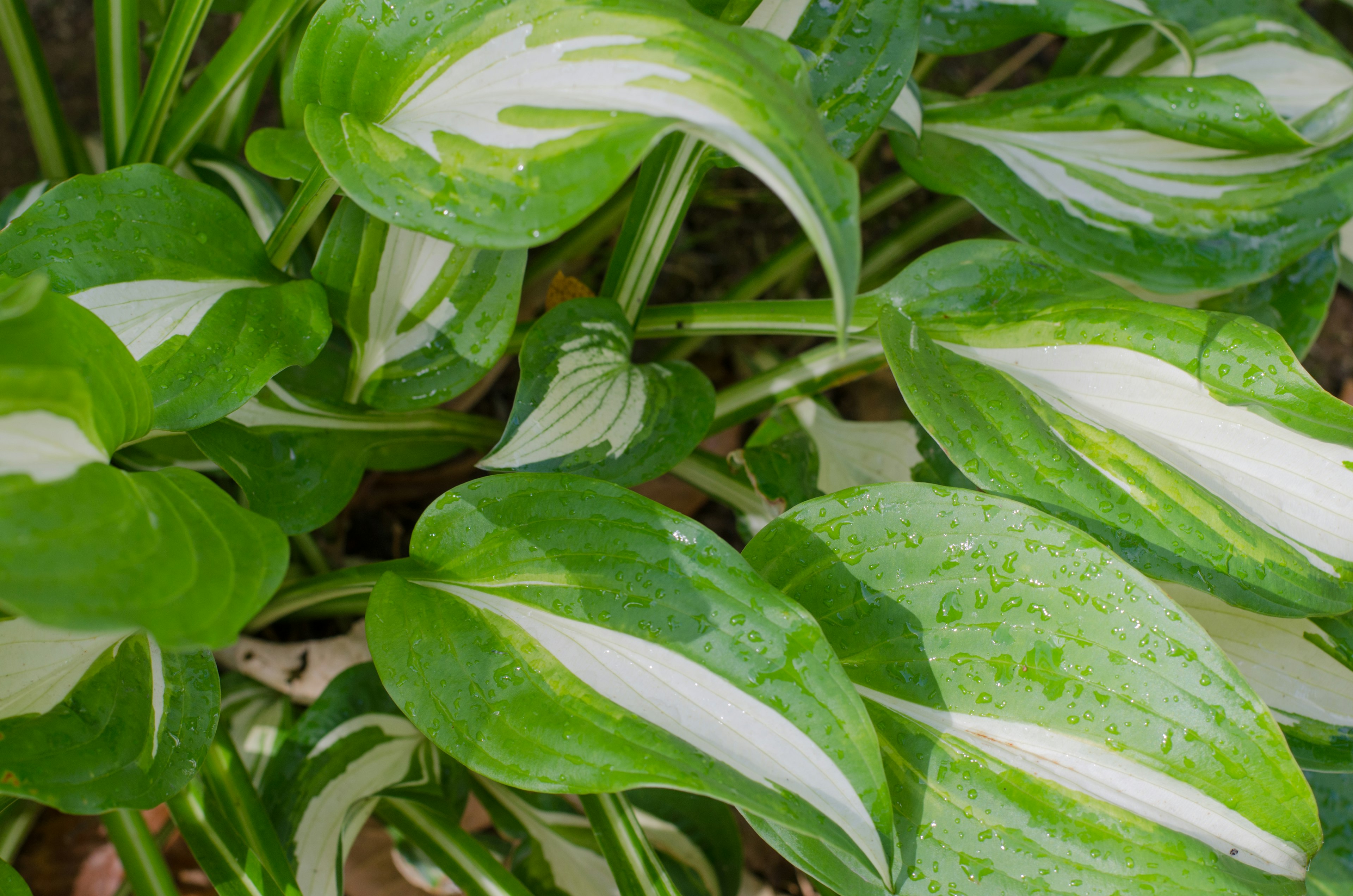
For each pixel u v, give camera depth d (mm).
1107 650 598
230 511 570
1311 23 762
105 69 704
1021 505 606
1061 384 646
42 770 584
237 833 656
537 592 612
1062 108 710
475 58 602
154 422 608
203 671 610
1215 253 696
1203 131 700
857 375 713
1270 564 618
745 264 902
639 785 582
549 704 599
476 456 799
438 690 604
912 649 611
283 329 631
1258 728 589
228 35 894
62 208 618
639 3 589
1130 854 599
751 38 585
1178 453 637
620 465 660
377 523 798
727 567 602
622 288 703
